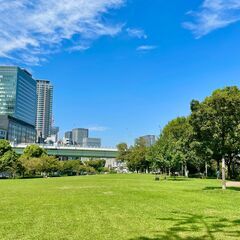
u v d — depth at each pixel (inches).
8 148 4680.1
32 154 5615.2
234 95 1685.5
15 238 565.6
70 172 6619.1
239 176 3614.7
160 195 1338.6
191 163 4163.4
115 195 1334.9
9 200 1162.6
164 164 3358.8
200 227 661.3
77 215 803.4
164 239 557.0
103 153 6722.4
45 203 1056.2
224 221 730.2
